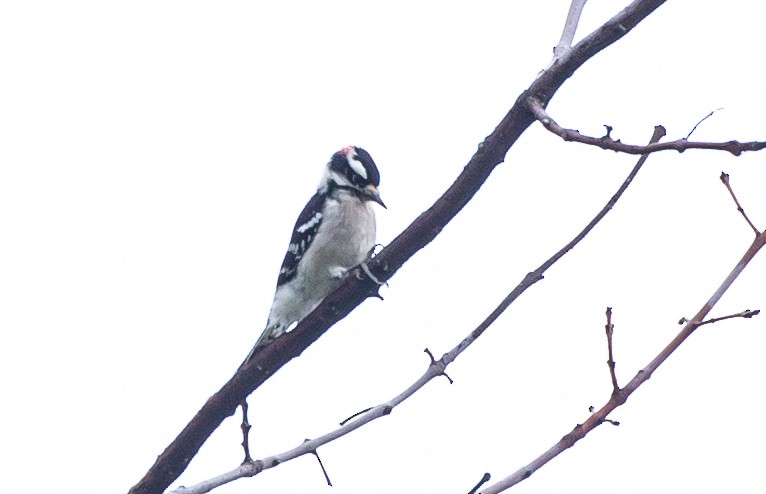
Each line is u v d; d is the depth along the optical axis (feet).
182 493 30.14
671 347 24.97
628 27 30.91
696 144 25.44
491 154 32.48
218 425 35.37
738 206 24.61
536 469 25.61
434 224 34.27
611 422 25.32
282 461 30.94
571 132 28.73
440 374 30.53
